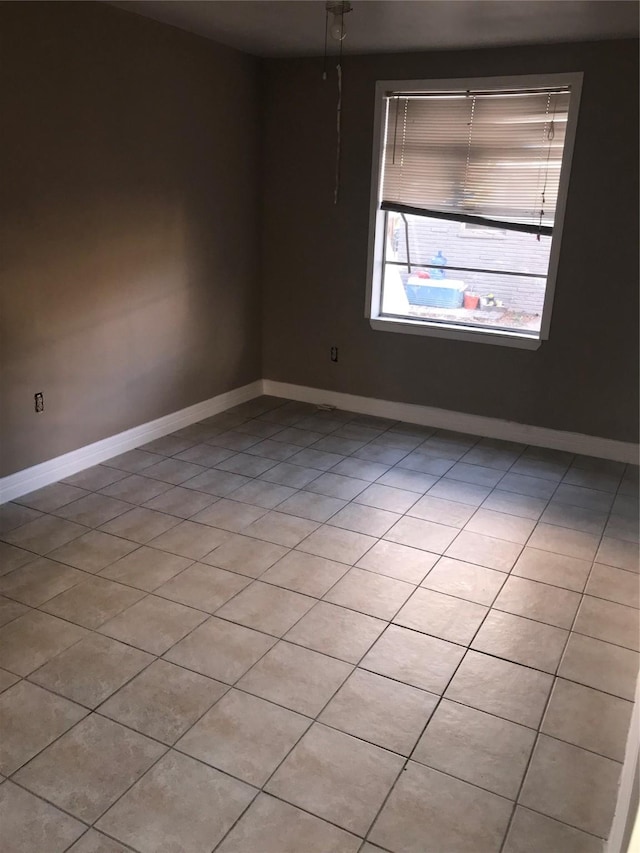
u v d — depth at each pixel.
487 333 4.38
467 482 3.77
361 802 1.76
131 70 3.64
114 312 3.83
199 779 1.81
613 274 3.96
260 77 4.64
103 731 1.96
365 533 3.14
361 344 4.83
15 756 1.87
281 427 4.59
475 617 2.54
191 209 4.26
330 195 4.65
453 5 3.16
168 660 2.26
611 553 3.03
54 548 2.94
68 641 2.34
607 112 3.76
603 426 4.19
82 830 1.66
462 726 2.02
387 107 4.36
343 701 2.10
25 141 3.16
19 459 3.42
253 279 4.98
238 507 3.37
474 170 4.23
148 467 3.85
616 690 2.18
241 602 2.59
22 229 3.22
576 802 1.78
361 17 3.43
